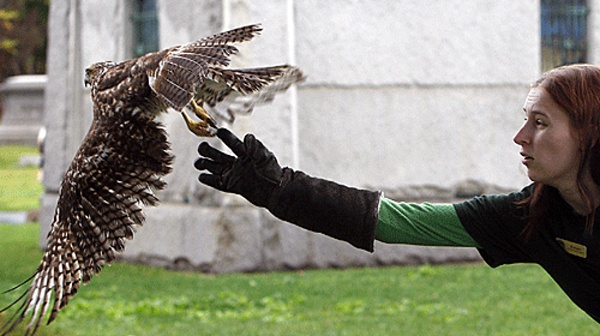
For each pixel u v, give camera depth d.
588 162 4.74
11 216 30.45
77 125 19.70
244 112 5.12
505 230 5.10
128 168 4.57
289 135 16.20
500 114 17.50
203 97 5.05
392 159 17.05
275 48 16.03
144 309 13.34
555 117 4.73
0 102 77.44
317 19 16.66
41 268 4.68
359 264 16.88
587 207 4.82
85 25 19.20
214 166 4.94
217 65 3.88
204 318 12.95
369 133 16.94
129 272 16.59
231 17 15.83
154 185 4.57
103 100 4.52
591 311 5.11
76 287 4.59
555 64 18.12
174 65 3.92
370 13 16.92
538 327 12.08
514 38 17.53
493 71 17.45
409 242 5.10
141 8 18.31
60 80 19.94
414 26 17.11
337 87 16.77
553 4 18.09
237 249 15.98
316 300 13.92
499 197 5.15
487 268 16.75
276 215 4.97
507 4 17.48
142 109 4.46
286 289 14.66
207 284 15.06
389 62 17.00
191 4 16.28
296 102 16.50
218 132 4.87
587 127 4.70
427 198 17.19
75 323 12.45
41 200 20.48
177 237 16.67
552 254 5.02
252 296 14.22
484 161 17.42
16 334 10.84
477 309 13.26
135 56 18.36
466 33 17.34
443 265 17.23
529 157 4.82
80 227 4.64
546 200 4.96
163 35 16.94
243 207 16.11
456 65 17.28
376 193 5.05
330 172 16.75
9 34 72.88
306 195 4.91
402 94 17.08
